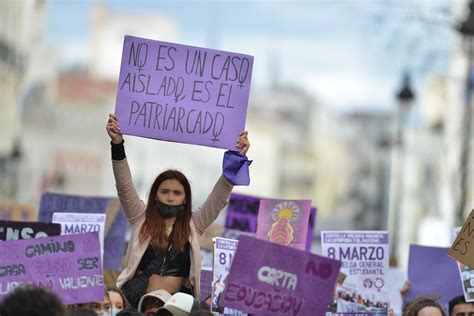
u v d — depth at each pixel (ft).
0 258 30.01
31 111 318.24
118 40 437.99
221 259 35.73
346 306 39.70
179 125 34.81
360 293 39.78
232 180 33.91
